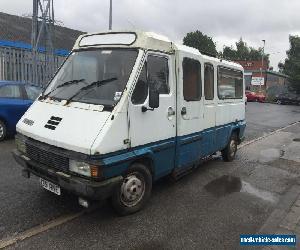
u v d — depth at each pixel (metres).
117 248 4.42
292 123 20.38
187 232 4.96
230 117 8.59
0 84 9.56
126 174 5.10
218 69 7.63
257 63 62.28
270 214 5.77
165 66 5.72
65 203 5.58
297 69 51.16
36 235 4.59
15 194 5.82
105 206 5.59
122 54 5.31
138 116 5.08
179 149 6.19
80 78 5.52
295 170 8.75
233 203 6.18
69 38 29.91
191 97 6.45
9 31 25.66
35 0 15.28
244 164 9.05
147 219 5.28
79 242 4.50
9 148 8.76
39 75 15.96
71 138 4.64
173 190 6.66
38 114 5.37
